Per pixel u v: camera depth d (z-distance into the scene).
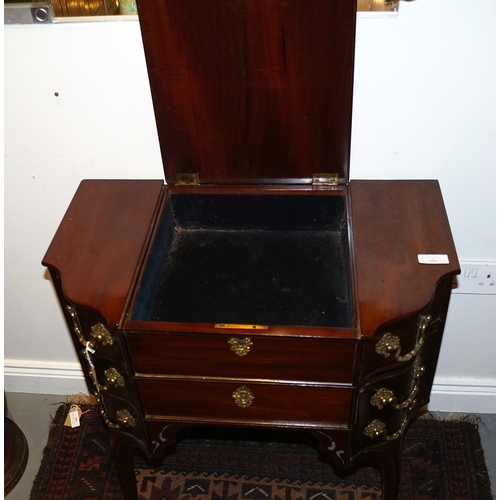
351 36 1.29
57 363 2.05
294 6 1.27
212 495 1.77
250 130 1.45
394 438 1.41
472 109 1.43
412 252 1.31
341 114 1.41
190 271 1.48
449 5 1.29
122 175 1.62
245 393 1.31
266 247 1.53
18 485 1.85
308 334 1.18
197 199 1.54
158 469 1.84
